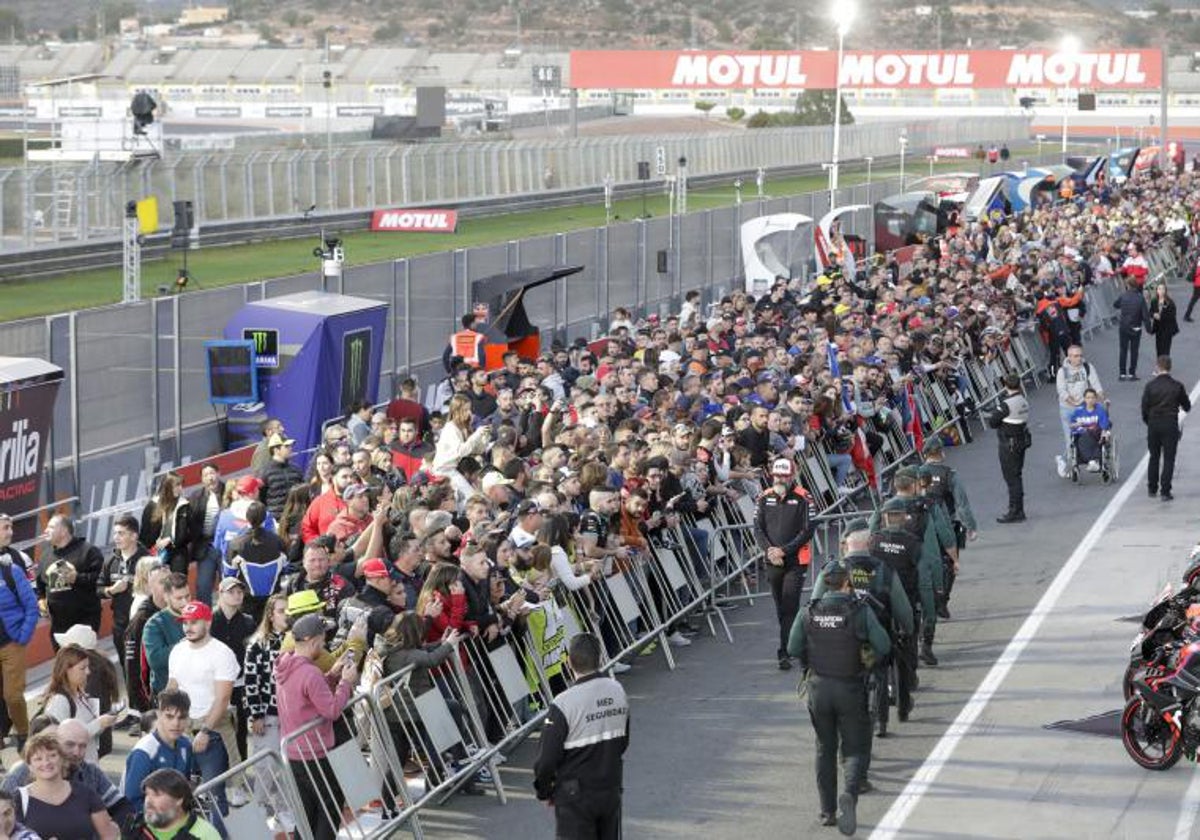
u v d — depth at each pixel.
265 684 43.16
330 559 48.31
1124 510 83.69
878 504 84.69
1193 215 195.62
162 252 180.62
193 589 65.50
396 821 42.69
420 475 63.72
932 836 43.62
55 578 53.50
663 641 60.22
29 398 65.75
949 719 53.12
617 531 59.94
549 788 37.31
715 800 46.62
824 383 84.94
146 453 78.38
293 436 88.88
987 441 103.81
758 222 150.12
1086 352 133.12
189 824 32.16
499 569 51.34
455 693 47.38
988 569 72.56
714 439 68.75
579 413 74.06
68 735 33.66
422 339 105.06
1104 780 47.50
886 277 131.38
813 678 43.75
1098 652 59.84
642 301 134.38
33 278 158.12
